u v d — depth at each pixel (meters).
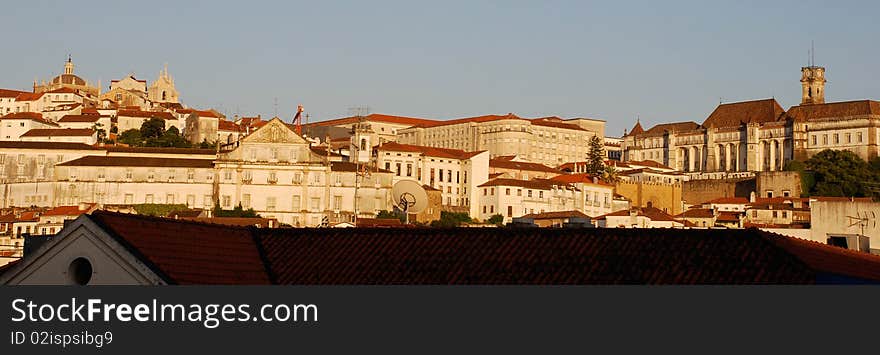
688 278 41.09
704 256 42.44
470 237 45.00
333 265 43.28
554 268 42.38
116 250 37.44
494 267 42.78
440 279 42.12
